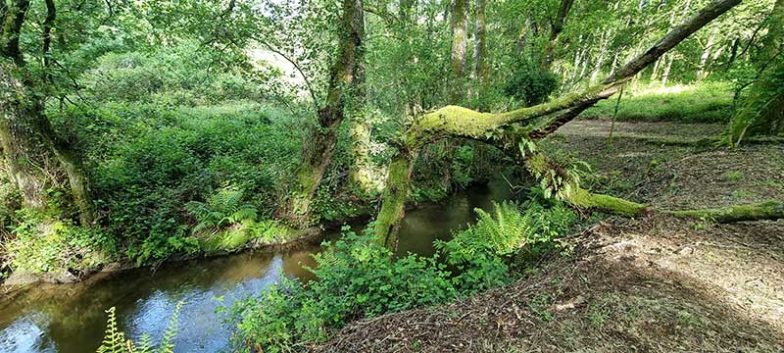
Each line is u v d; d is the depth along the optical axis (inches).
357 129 371.2
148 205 294.8
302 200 326.3
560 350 107.1
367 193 383.2
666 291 130.3
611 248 167.3
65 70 252.5
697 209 202.7
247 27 289.3
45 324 214.1
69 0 260.2
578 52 860.0
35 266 241.6
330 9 301.4
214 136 444.1
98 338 203.5
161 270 271.3
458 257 208.4
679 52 715.4
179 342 196.2
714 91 639.8
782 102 330.6
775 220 175.3
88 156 293.3
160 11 277.4
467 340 115.4
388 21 403.2
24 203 246.1
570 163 219.0
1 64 219.0
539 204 298.4
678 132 508.7
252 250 302.2
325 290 176.2
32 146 240.5
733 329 110.7
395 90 369.1
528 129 191.6
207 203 310.0
